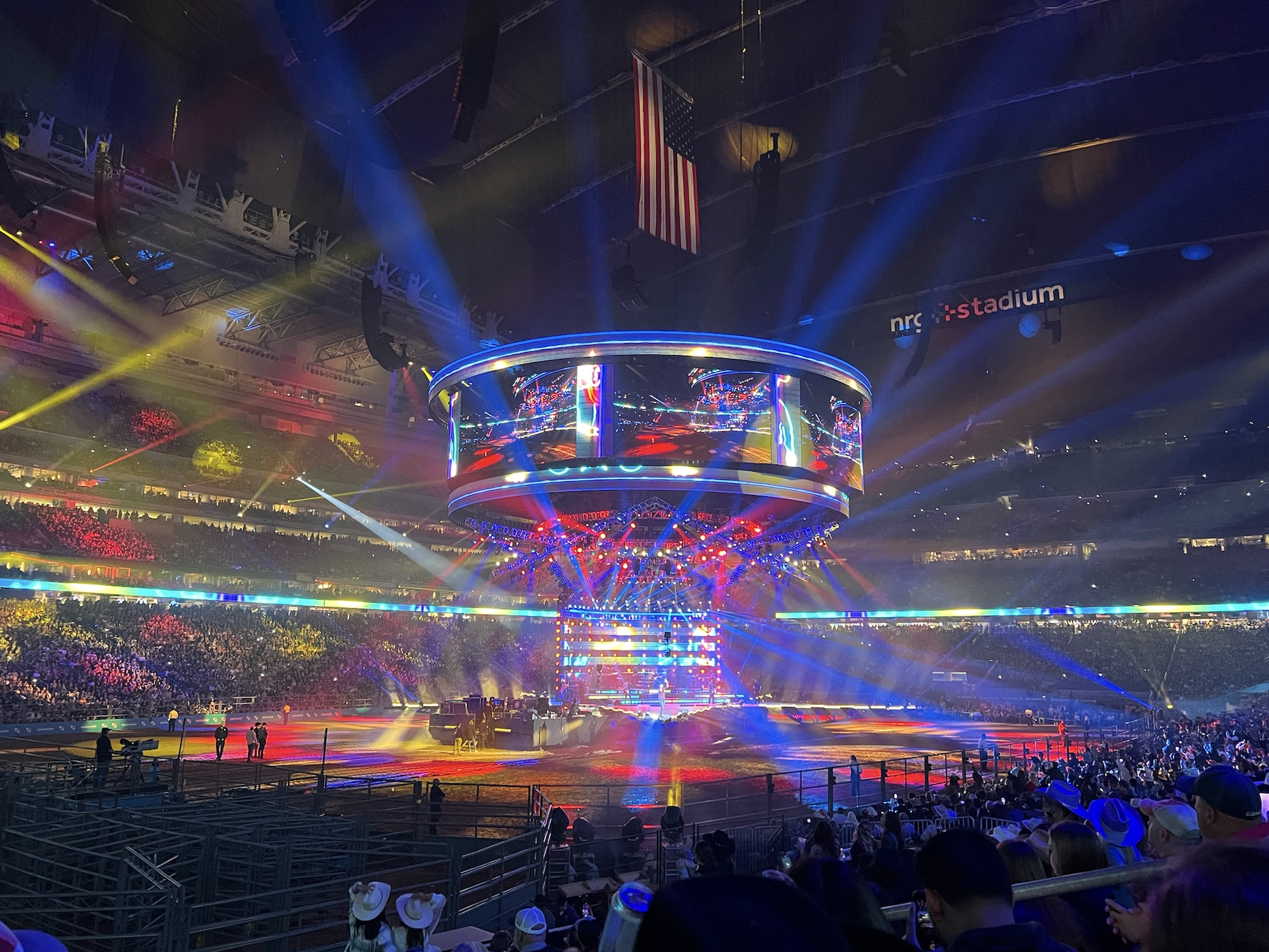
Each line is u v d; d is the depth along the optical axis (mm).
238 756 36062
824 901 3195
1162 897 1914
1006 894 2635
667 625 49469
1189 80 45844
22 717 43688
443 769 32062
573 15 44250
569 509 38875
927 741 44844
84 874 14258
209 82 44625
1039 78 47625
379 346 46656
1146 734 44750
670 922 1307
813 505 34469
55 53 38438
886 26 45281
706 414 32875
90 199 43375
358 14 42250
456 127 23219
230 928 13172
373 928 6719
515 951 7270
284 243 49312
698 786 28109
